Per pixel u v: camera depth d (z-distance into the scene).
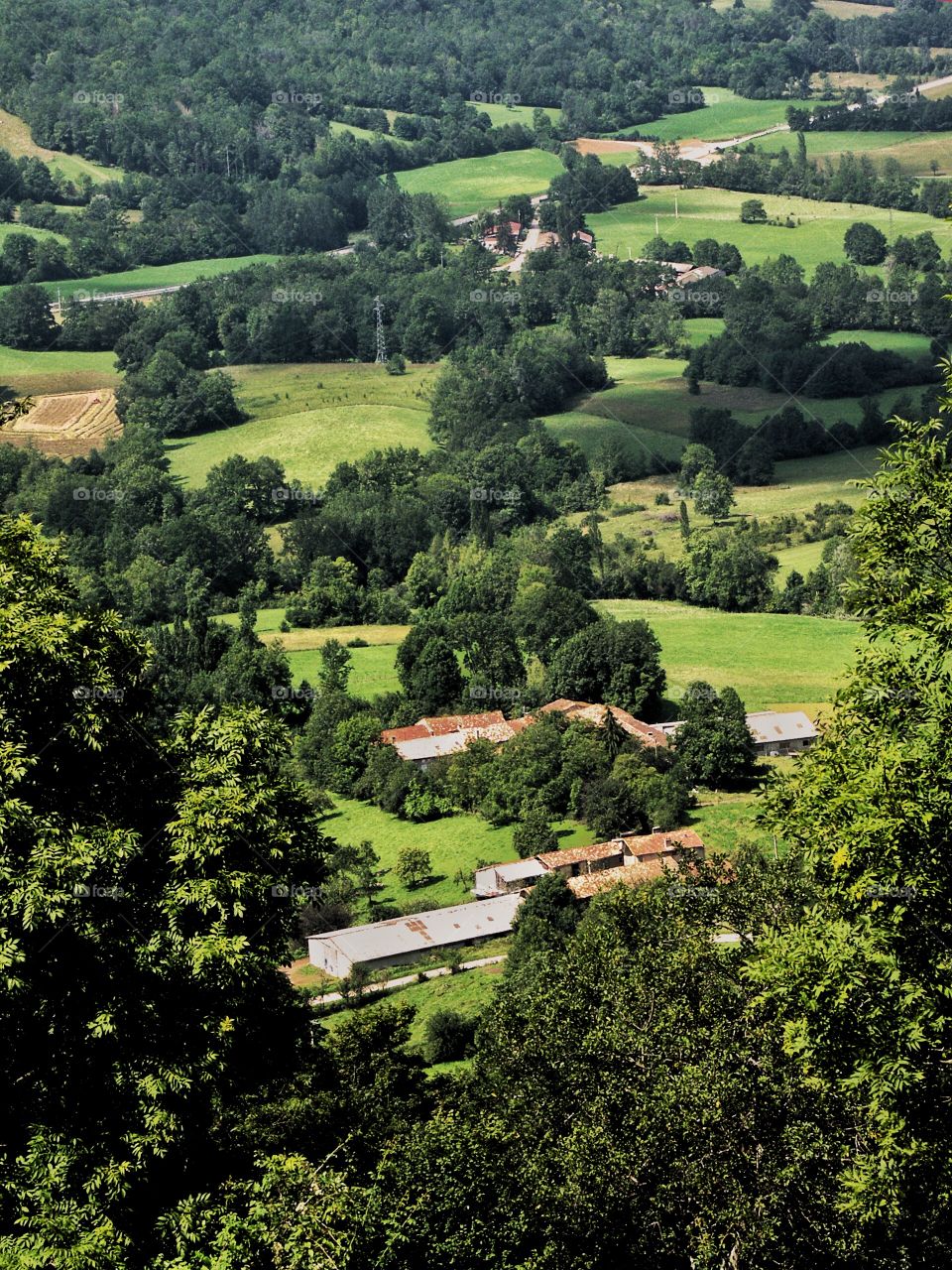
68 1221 36.56
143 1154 41.12
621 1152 42.47
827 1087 39.50
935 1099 36.62
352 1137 51.12
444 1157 44.44
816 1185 40.19
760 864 52.97
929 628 39.22
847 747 40.69
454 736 172.75
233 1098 51.28
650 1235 42.81
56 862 39.84
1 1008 40.28
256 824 46.66
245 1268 37.16
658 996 48.41
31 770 43.81
